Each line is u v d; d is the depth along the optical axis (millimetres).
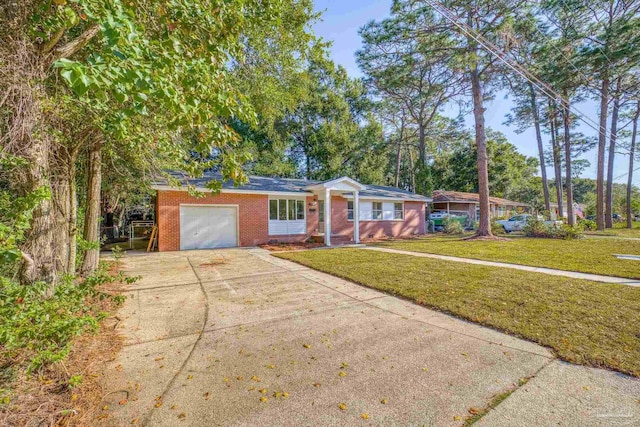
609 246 11961
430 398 2430
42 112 3121
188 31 2408
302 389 2568
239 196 13516
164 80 2035
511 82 18453
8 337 2055
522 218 21078
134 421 2166
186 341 3553
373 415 2232
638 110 23031
